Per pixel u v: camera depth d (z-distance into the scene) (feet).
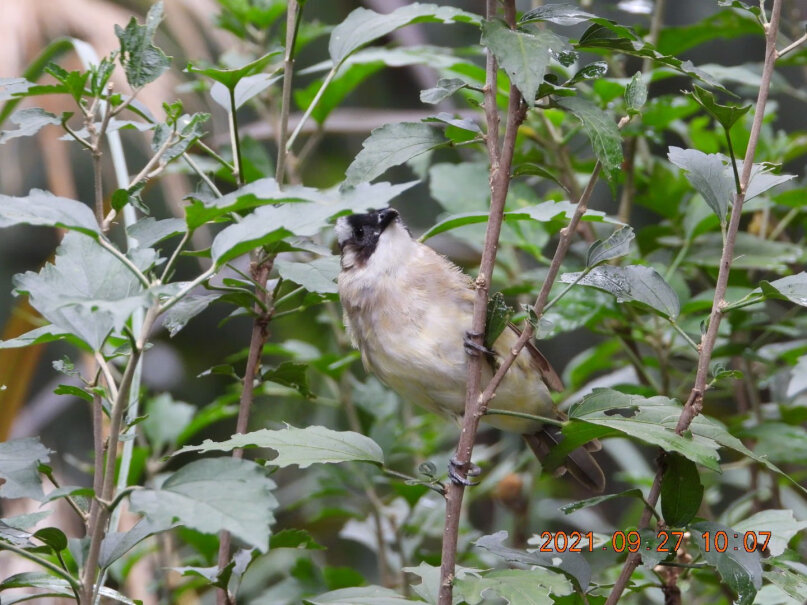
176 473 12.92
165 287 12.61
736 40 45.47
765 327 28.96
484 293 16.49
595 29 16.43
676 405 17.53
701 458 15.15
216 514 12.09
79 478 40.65
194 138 16.76
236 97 21.11
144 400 36.22
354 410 33.04
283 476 43.52
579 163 32.94
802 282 16.52
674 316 17.58
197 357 45.32
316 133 32.68
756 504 30.09
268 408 42.70
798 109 45.91
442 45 45.44
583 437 17.52
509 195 31.27
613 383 33.40
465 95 19.56
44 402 38.55
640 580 22.02
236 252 12.99
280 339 43.75
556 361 47.16
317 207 12.76
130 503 12.35
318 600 18.15
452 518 16.22
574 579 17.38
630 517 34.27
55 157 32.35
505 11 16.40
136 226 17.17
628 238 16.70
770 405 30.94
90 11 33.17
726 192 17.40
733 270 31.04
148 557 30.50
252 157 31.96
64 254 15.52
